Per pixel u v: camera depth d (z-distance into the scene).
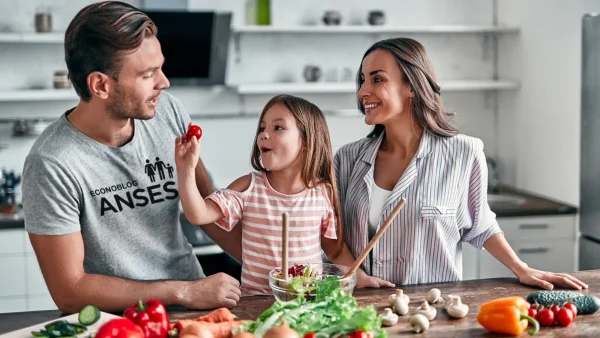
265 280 2.07
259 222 2.07
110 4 1.87
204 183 2.21
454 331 1.74
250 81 4.63
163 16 4.07
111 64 1.83
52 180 1.89
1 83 4.35
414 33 4.77
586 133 3.62
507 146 4.83
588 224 3.65
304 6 4.62
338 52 4.70
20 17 4.34
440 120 2.20
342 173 2.29
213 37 4.23
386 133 2.24
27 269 3.87
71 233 1.91
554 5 4.17
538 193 4.45
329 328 1.60
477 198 2.21
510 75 4.74
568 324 1.77
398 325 1.78
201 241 3.88
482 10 4.86
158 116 2.11
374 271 2.20
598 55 3.47
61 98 4.20
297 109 2.06
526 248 4.05
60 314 1.92
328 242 2.21
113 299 1.89
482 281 2.15
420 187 2.16
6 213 3.96
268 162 2.04
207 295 1.90
